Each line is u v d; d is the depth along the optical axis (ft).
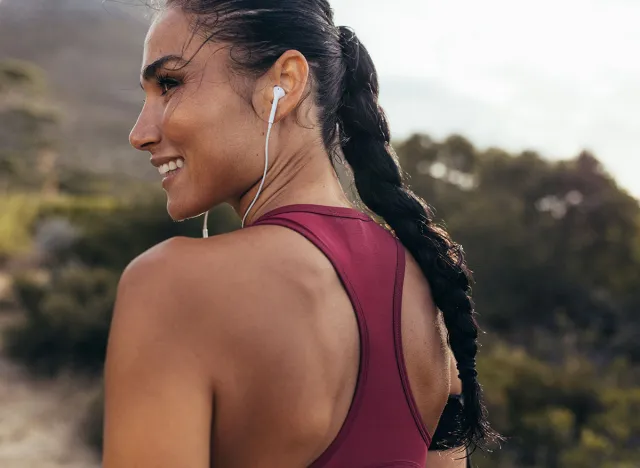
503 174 44.24
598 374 32.19
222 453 2.63
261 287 2.65
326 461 2.77
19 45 156.35
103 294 39.91
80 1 152.66
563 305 41.57
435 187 46.37
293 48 3.14
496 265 41.88
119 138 131.23
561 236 42.37
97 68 145.89
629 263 41.83
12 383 34.94
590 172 42.93
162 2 3.17
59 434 29.40
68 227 54.60
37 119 127.85
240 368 2.56
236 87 3.07
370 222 3.21
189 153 3.10
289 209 3.00
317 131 3.24
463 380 3.56
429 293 3.37
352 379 2.84
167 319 2.52
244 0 3.07
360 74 3.54
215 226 44.45
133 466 2.47
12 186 114.01
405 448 2.97
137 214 50.60
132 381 2.50
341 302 2.84
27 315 39.34
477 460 22.79
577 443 24.12
